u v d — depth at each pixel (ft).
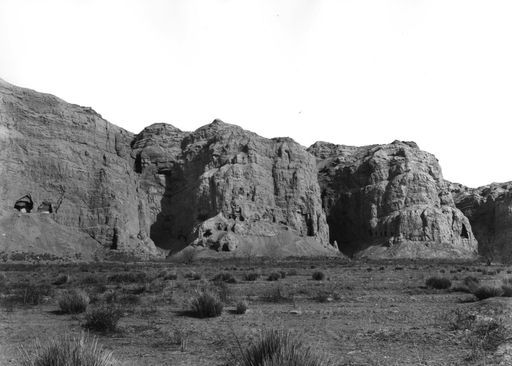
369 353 37.70
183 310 67.92
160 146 621.72
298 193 548.72
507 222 572.92
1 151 430.61
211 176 527.40
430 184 562.66
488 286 73.87
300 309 68.23
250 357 26.78
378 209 560.20
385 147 616.80
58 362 26.78
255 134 590.96
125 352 40.01
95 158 503.20
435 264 314.55
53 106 488.02
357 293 96.43
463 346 39.27
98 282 128.88
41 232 419.33
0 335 47.98
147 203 561.02
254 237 488.44
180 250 495.41
